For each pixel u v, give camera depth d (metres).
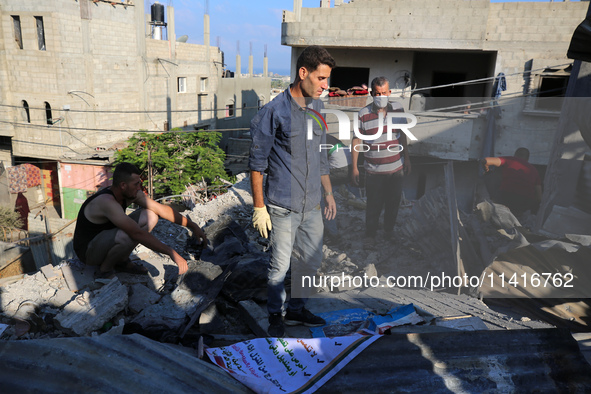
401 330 2.56
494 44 10.98
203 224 6.16
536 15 10.62
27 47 18.42
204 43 27.75
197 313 2.81
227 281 3.09
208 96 28.53
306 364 2.28
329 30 11.98
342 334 2.58
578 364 2.29
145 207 3.53
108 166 18.44
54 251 10.16
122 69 21.27
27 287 3.25
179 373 2.14
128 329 2.71
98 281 3.26
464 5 10.97
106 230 3.28
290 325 2.68
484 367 2.24
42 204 20.41
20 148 19.59
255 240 5.18
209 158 17.59
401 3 11.39
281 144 2.15
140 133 17.33
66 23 18.12
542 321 2.99
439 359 2.28
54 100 18.56
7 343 2.18
